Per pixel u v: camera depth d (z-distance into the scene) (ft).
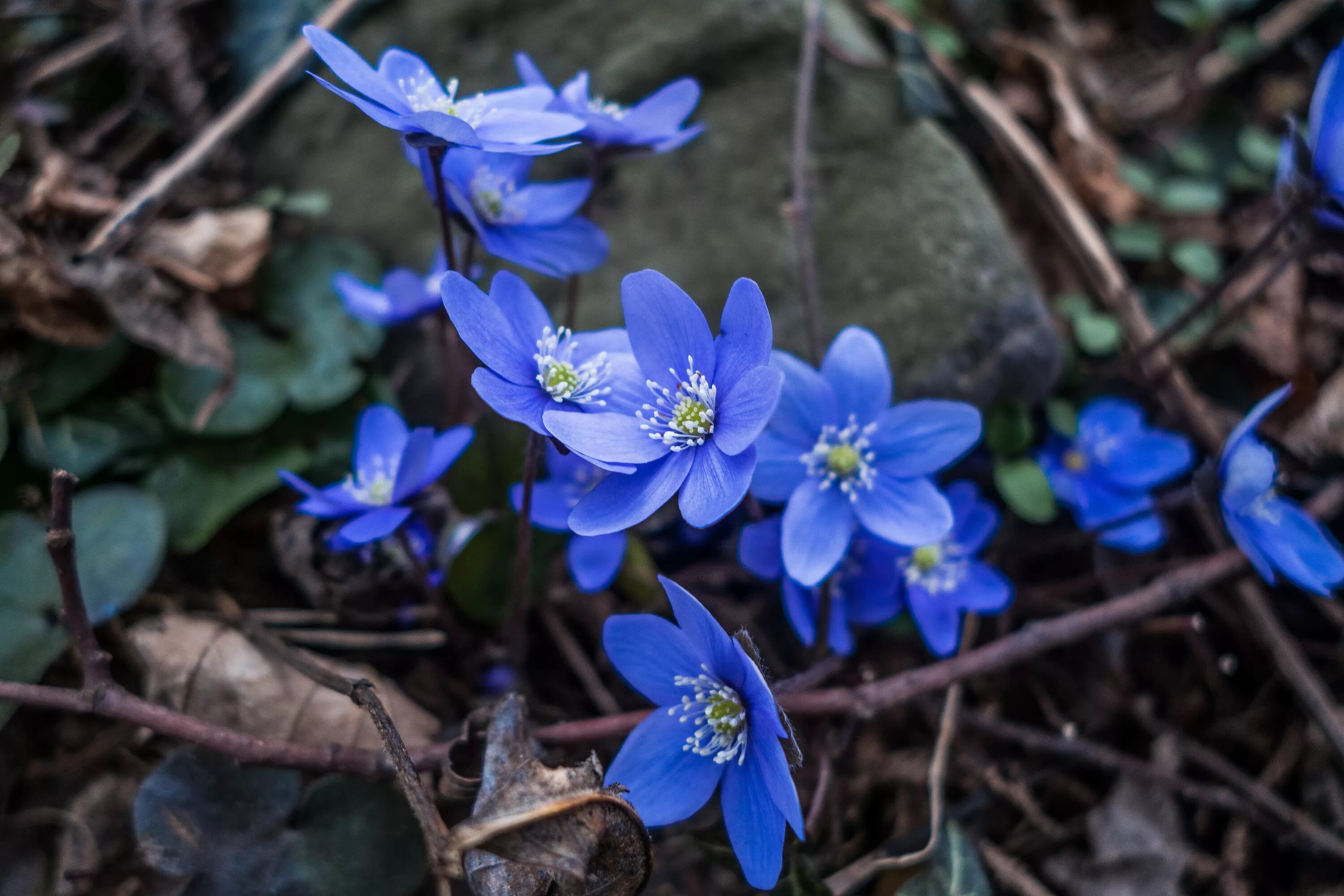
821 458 0.57
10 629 0.61
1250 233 0.86
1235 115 0.89
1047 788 0.69
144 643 0.61
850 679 0.63
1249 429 0.58
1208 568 0.64
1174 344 0.80
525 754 0.53
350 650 0.66
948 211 0.74
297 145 0.78
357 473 0.62
